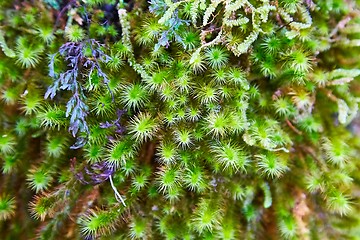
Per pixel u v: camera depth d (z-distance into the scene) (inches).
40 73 9.9
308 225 10.3
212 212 9.5
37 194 9.8
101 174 9.5
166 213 9.9
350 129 10.6
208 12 9.4
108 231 9.7
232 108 9.7
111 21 10.1
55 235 9.7
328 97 10.5
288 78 10.0
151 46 9.7
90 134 9.6
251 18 9.9
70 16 9.8
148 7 9.8
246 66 10.0
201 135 9.7
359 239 10.3
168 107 9.6
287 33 9.7
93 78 9.6
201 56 9.6
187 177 9.6
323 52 10.5
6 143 9.8
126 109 9.7
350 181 10.2
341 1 10.3
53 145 9.7
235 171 9.8
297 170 10.4
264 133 9.7
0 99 9.9
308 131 10.3
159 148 9.8
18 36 9.8
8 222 9.9
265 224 10.3
